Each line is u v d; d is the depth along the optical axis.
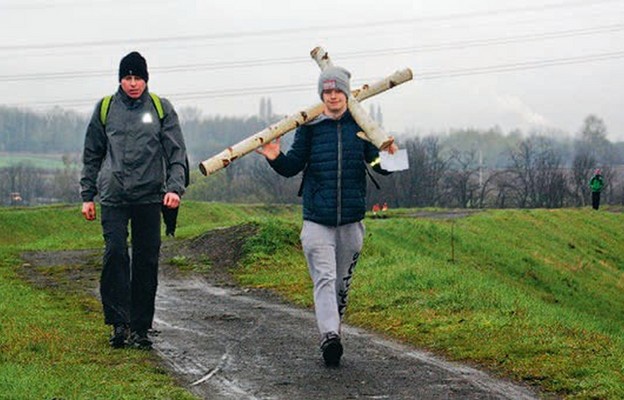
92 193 8.41
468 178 102.31
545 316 10.23
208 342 9.05
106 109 8.33
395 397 6.76
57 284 14.91
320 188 7.91
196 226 26.28
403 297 11.65
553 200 101.62
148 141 8.27
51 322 9.98
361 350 8.66
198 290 14.39
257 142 7.75
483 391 6.96
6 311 10.70
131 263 8.48
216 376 7.44
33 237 50.94
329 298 7.89
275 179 108.12
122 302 8.42
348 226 8.01
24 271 17.12
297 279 15.05
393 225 30.84
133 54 8.30
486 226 37.91
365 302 11.66
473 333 9.16
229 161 7.62
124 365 7.61
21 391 6.23
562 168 104.88
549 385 7.09
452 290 12.00
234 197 109.12
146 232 8.41
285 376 7.46
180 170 8.29
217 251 18.20
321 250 7.93
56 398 6.19
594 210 51.47
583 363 7.64
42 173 154.88
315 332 9.78
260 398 6.71
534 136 140.00
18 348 8.06
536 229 41.56
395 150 7.77
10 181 144.50
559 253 39.38
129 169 8.23
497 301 11.09
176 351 8.50
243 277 15.86
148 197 8.30
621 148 155.12
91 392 6.48
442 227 33.12
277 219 19.34
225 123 175.50
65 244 25.31
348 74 7.99
